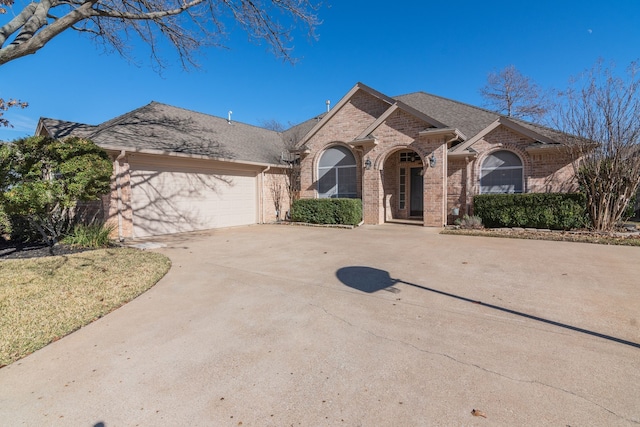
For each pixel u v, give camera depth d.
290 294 5.23
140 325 4.12
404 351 3.35
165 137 13.20
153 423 2.38
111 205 10.66
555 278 5.80
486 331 3.77
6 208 7.44
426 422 2.33
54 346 3.60
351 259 7.71
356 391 2.71
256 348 3.48
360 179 16.06
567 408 2.43
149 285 5.73
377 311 4.45
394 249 8.92
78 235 9.51
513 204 12.16
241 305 4.77
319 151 17.17
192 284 5.85
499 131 13.83
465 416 2.37
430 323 4.02
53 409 2.55
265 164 15.98
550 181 12.94
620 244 8.88
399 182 17.48
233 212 15.27
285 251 8.83
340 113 16.59
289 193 18.11
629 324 3.87
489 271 6.38
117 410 2.53
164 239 11.11
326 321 4.14
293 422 2.37
